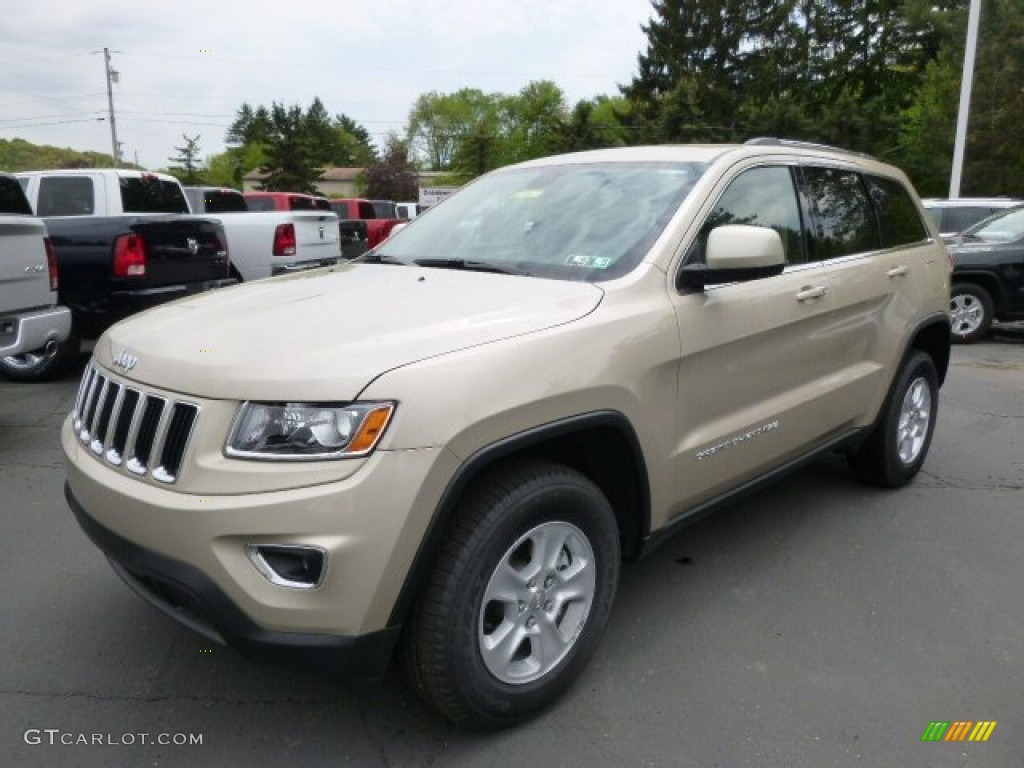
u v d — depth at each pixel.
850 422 4.41
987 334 11.90
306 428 2.30
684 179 3.51
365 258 3.89
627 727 2.79
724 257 3.07
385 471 2.28
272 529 2.26
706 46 49.09
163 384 2.51
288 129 64.94
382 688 2.99
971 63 18.61
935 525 4.52
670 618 3.50
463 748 2.68
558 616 2.82
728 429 3.41
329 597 2.29
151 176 9.02
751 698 2.95
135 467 2.53
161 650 3.21
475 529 2.49
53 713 2.83
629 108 51.38
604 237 3.33
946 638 3.37
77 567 3.90
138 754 2.63
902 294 4.62
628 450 2.95
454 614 2.46
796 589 3.77
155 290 7.34
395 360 2.39
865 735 2.76
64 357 7.35
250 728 2.77
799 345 3.80
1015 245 10.56
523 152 78.38
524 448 2.58
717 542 4.27
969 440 6.20
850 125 38.62
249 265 10.11
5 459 5.41
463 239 3.71
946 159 31.45
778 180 3.90
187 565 2.35
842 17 46.09
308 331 2.60
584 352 2.74
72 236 7.06
